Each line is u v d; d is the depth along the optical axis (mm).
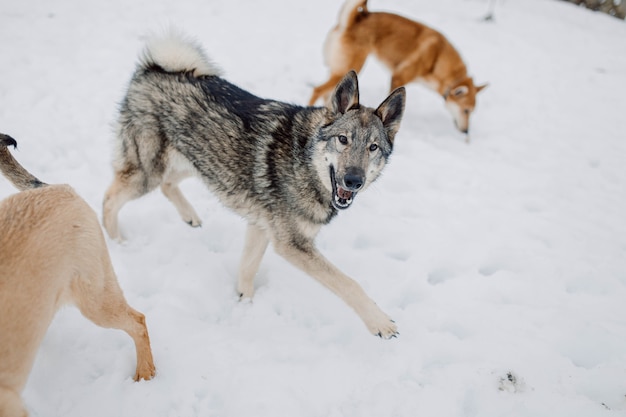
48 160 4297
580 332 3266
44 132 4637
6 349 1831
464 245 4148
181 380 2643
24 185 2582
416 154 5547
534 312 3426
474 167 5500
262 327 3127
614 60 10156
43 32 6531
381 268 3783
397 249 4074
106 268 2330
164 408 2508
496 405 2699
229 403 2578
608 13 14383
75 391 2506
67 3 7555
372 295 3498
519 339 3178
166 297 3182
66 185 2383
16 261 1931
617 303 3617
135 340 2523
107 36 6801
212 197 4348
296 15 9078
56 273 2057
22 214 2090
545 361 3018
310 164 2951
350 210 4461
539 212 4836
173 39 3283
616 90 8562
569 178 5578
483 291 3621
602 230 4629
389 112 3096
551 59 9539
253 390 2639
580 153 6254
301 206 2965
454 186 5055
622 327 3334
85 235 2223
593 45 10930
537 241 4301
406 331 3188
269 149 3008
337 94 2957
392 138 3174
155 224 3895
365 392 2723
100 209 3859
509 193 5082
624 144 6664
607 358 3141
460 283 3697
